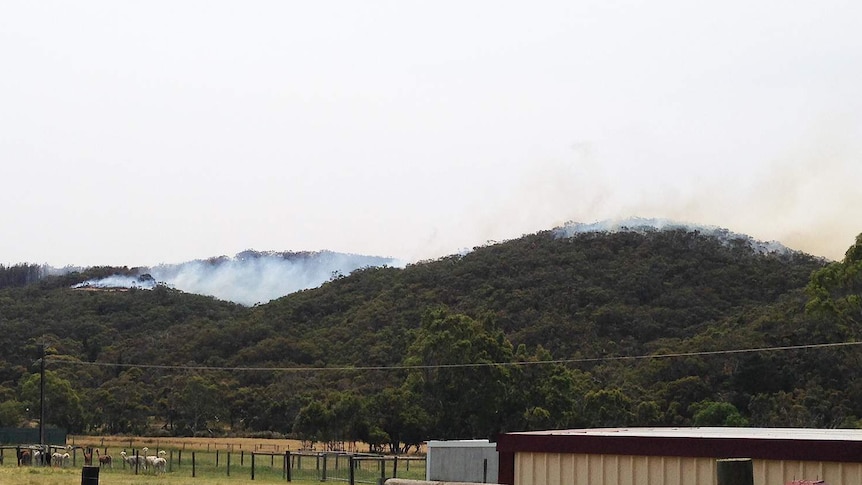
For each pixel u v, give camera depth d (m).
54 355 132.62
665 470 17.08
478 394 90.69
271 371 124.81
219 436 111.56
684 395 96.50
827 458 15.53
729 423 87.56
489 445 41.19
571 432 20.62
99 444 95.94
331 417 90.00
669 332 134.25
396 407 91.50
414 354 96.44
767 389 96.00
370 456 52.47
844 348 93.25
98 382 126.81
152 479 50.91
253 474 53.84
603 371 112.75
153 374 127.12
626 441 17.58
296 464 72.81
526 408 92.25
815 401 88.62
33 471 53.50
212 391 114.31
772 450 16.05
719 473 9.30
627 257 170.50
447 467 40.53
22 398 109.00
